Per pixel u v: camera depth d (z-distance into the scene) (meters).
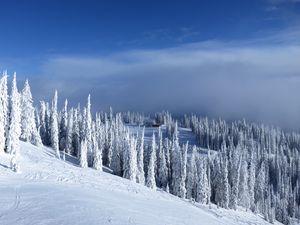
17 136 89.81
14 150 89.38
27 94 119.50
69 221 45.34
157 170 138.50
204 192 126.94
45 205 51.09
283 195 184.62
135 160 115.31
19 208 48.84
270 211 136.50
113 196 70.88
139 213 58.38
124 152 119.62
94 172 97.19
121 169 127.50
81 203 54.62
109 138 142.88
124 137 136.00
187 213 76.50
